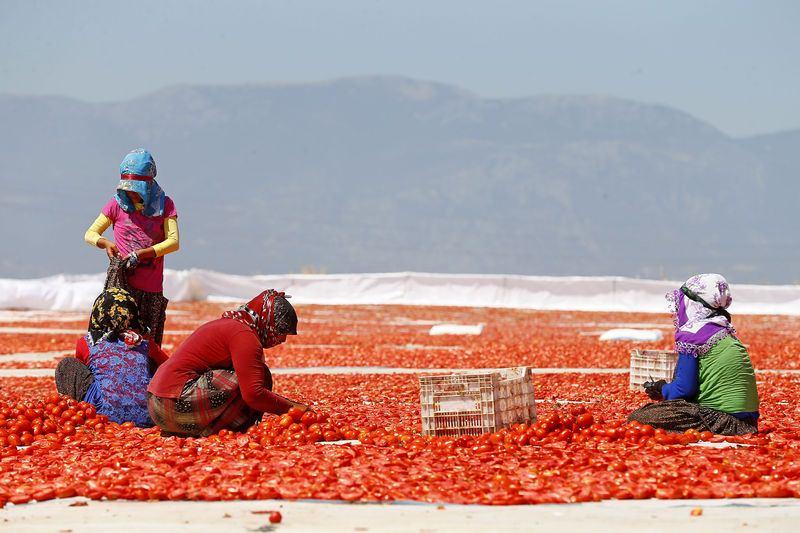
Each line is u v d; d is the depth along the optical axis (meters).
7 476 26.09
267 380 33.06
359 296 173.62
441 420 31.48
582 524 21.38
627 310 158.25
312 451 28.16
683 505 23.02
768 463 26.02
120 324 36.38
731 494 23.66
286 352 75.94
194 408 31.98
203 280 166.62
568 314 147.00
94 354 36.09
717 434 31.53
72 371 36.53
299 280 174.38
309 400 45.16
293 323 32.72
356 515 22.16
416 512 22.41
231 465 26.16
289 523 21.62
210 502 23.48
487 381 31.00
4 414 35.50
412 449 28.95
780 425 34.44
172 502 23.52
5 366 67.06
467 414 31.22
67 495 24.05
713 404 31.88
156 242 39.09
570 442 30.42
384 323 125.62
